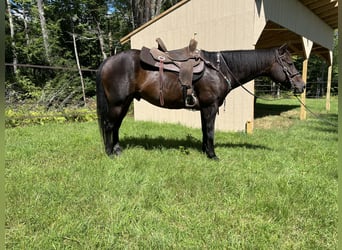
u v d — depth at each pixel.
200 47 6.58
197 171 3.16
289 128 6.68
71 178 2.87
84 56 17.72
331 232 2.00
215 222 2.11
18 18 16.05
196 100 3.59
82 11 17.33
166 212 2.23
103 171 3.09
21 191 2.49
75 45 15.94
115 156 3.70
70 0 16.77
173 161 3.53
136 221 2.11
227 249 1.80
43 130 5.75
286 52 3.62
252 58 3.61
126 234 1.94
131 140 4.79
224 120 6.25
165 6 17.45
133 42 7.89
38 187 2.61
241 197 2.52
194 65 3.45
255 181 2.89
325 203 2.44
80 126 6.46
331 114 9.44
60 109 8.10
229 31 6.02
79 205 2.32
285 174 3.17
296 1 7.39
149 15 10.52
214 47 6.33
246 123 5.91
